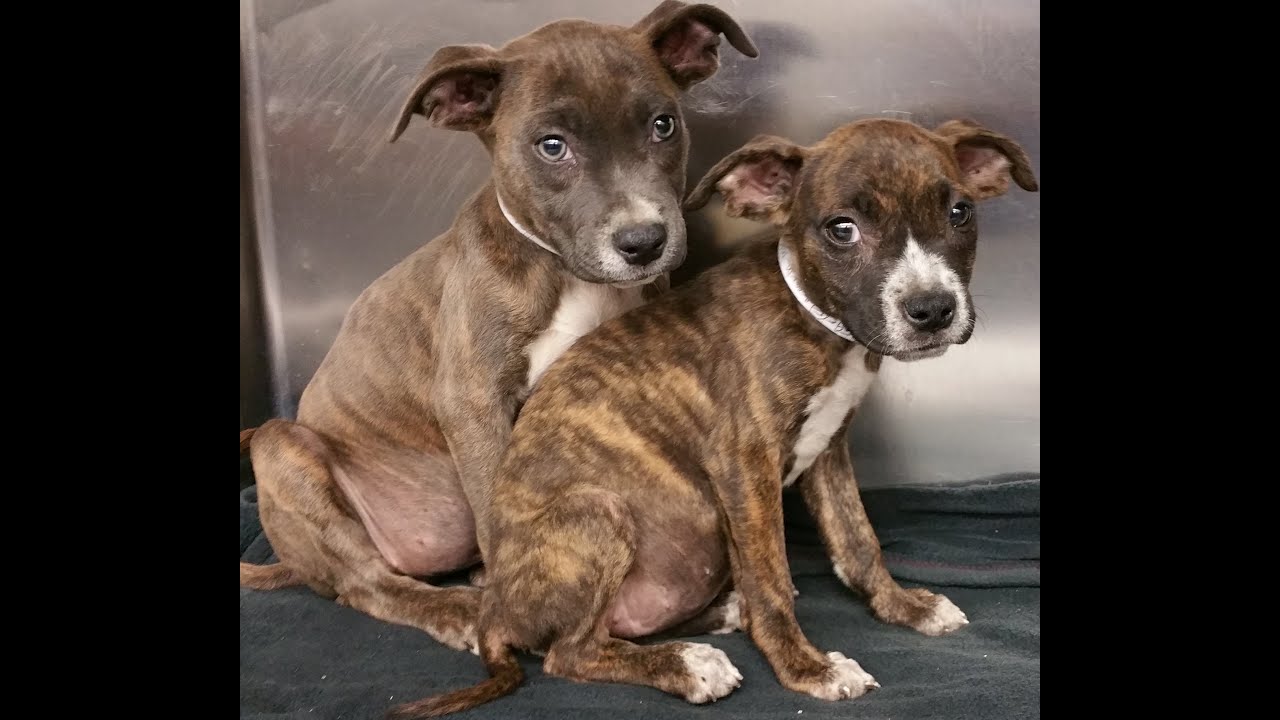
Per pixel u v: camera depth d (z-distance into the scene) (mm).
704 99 901
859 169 691
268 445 812
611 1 901
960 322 679
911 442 933
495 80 750
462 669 742
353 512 825
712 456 726
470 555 848
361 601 801
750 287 735
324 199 942
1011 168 736
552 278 768
